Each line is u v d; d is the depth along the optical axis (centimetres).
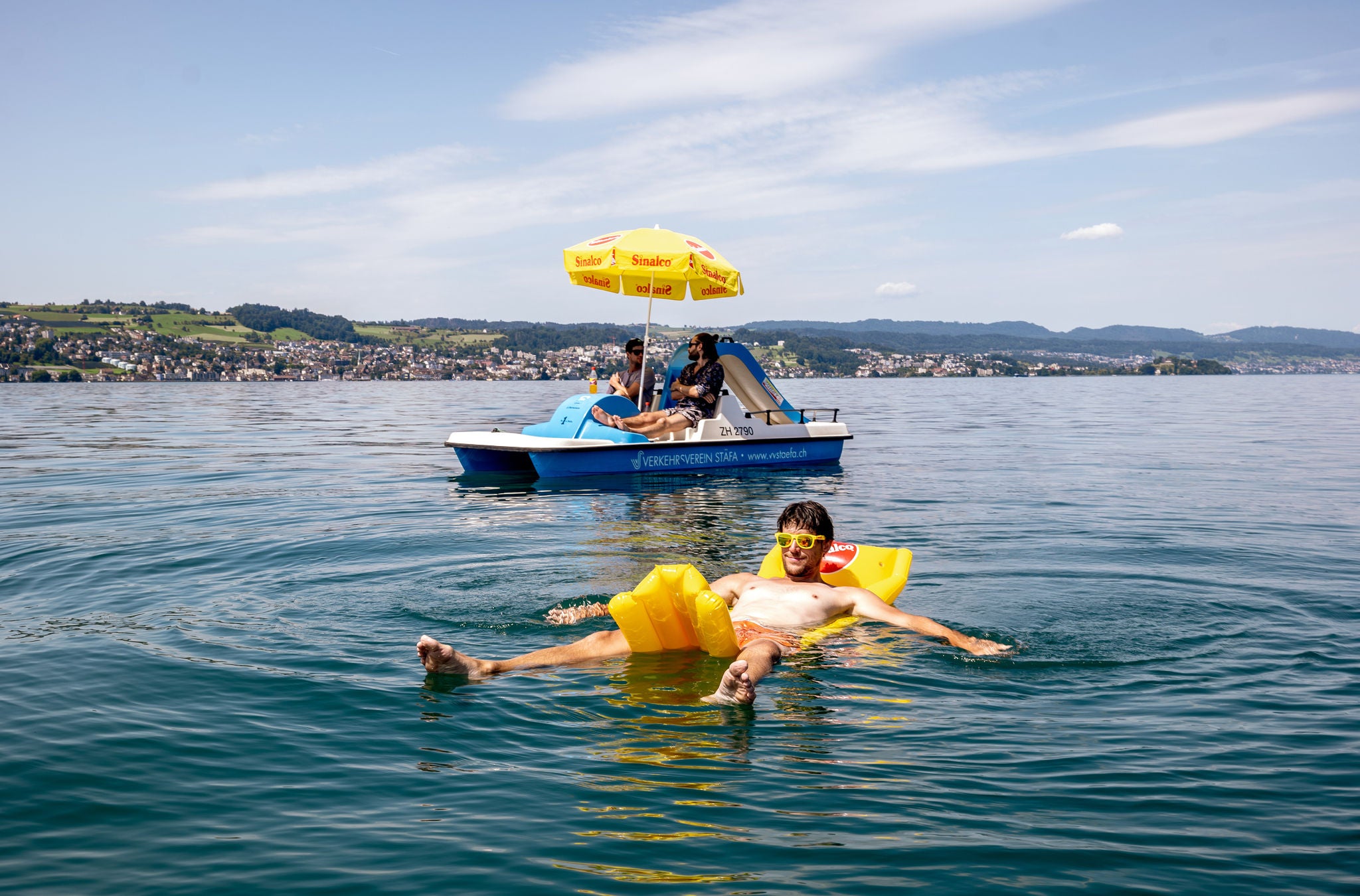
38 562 664
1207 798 293
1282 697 386
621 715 365
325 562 664
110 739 338
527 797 292
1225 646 460
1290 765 318
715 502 1002
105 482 1188
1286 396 5125
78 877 245
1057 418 2828
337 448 1723
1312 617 518
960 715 365
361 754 326
